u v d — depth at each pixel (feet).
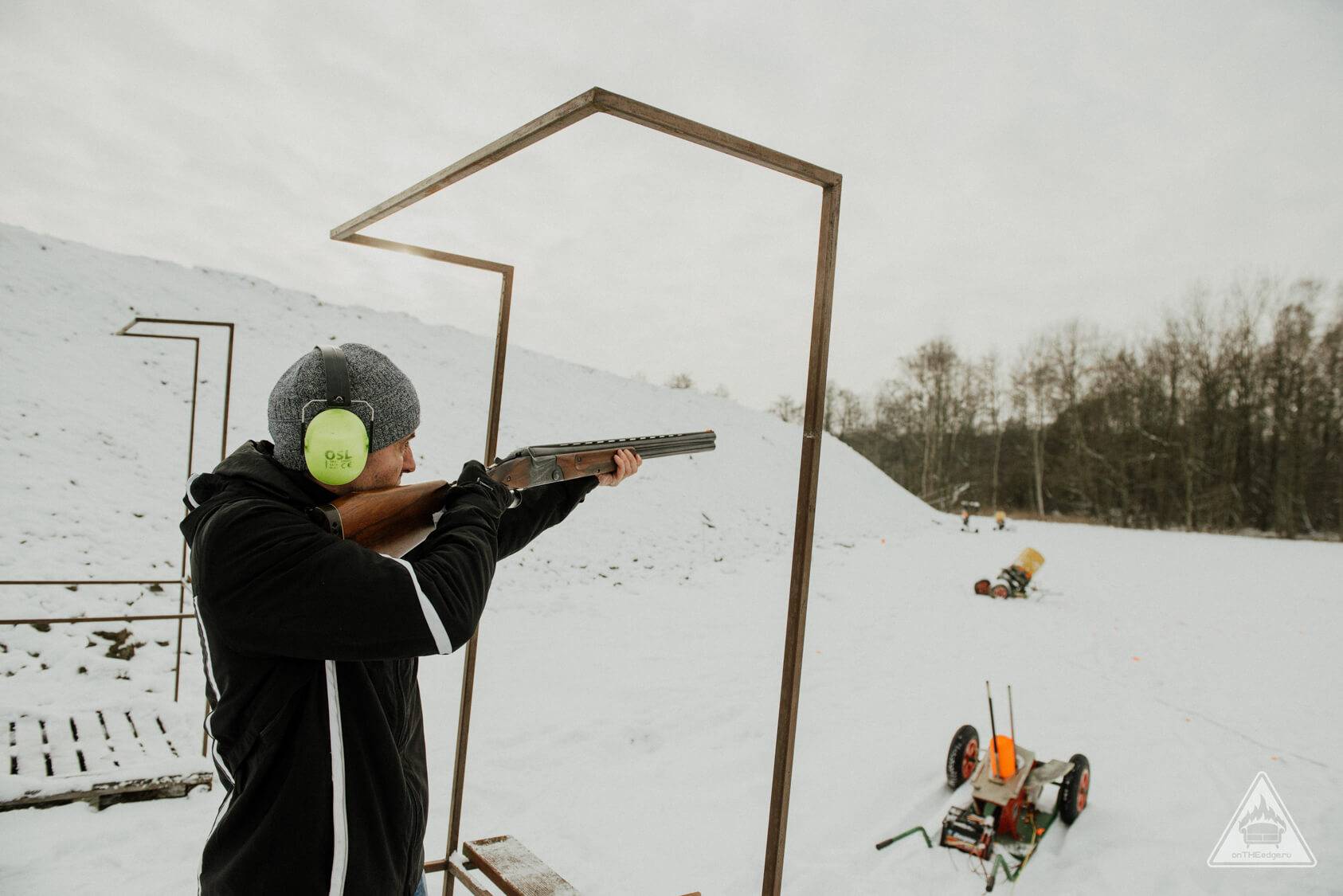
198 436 39.63
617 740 19.25
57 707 16.62
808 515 5.20
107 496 32.37
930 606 40.47
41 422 35.37
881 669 27.55
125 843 12.28
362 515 4.35
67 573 26.94
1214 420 136.56
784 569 49.06
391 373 4.54
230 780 3.94
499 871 6.80
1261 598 47.29
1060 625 37.01
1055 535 95.71
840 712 22.48
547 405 64.59
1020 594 44.14
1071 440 156.04
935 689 25.25
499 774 16.79
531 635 29.68
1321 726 22.84
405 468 4.99
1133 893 13.08
